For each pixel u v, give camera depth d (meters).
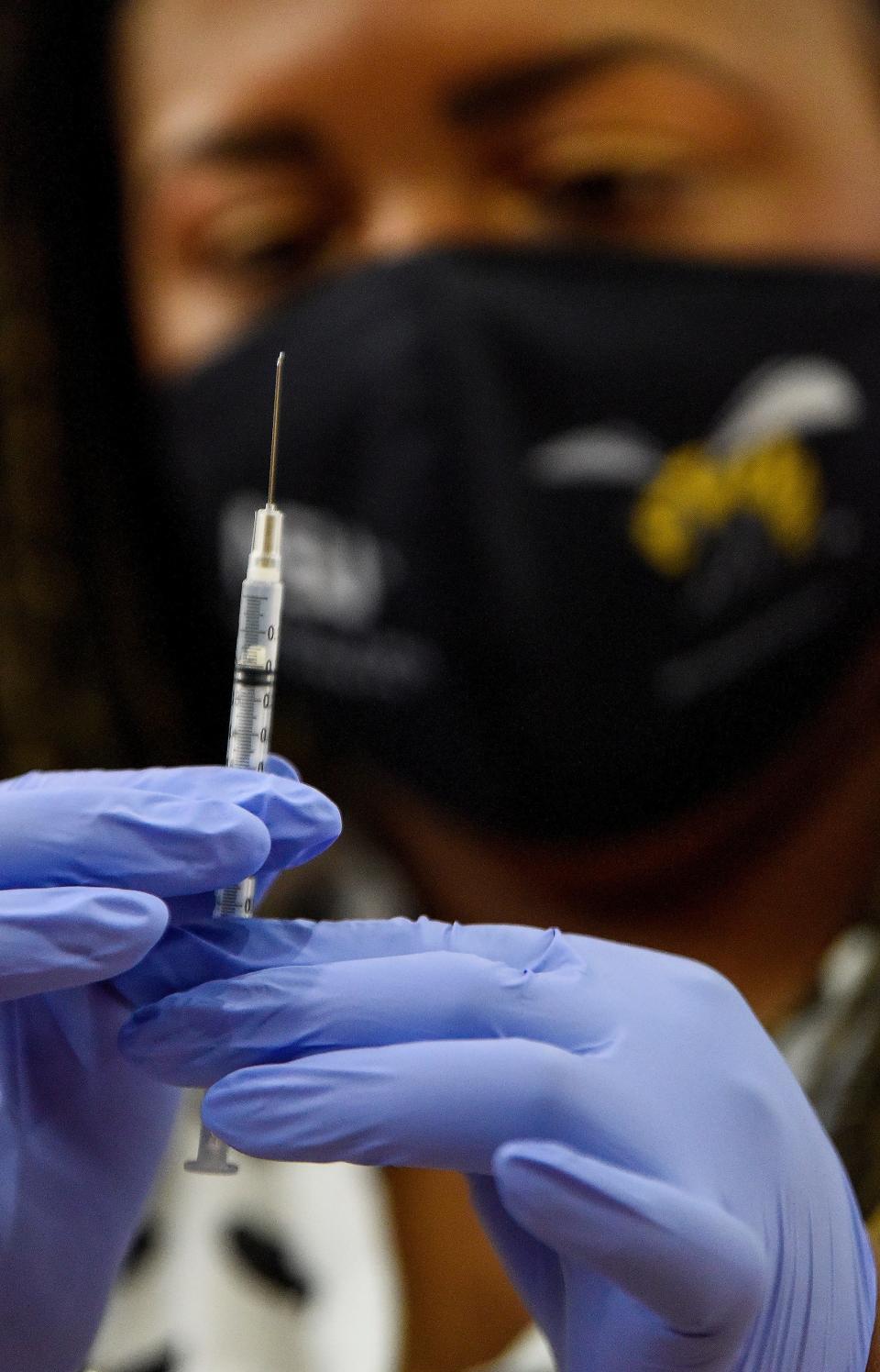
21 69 1.10
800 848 1.10
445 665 1.08
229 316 1.09
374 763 1.11
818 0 1.06
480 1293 1.08
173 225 1.09
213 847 0.89
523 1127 0.87
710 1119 0.88
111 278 1.12
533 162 1.07
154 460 1.12
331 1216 1.07
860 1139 1.03
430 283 1.07
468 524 1.08
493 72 1.06
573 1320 0.89
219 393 1.10
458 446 1.07
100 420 1.12
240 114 1.08
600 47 1.06
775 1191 0.89
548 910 1.11
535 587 1.08
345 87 1.07
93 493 1.13
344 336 1.08
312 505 1.09
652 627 1.08
